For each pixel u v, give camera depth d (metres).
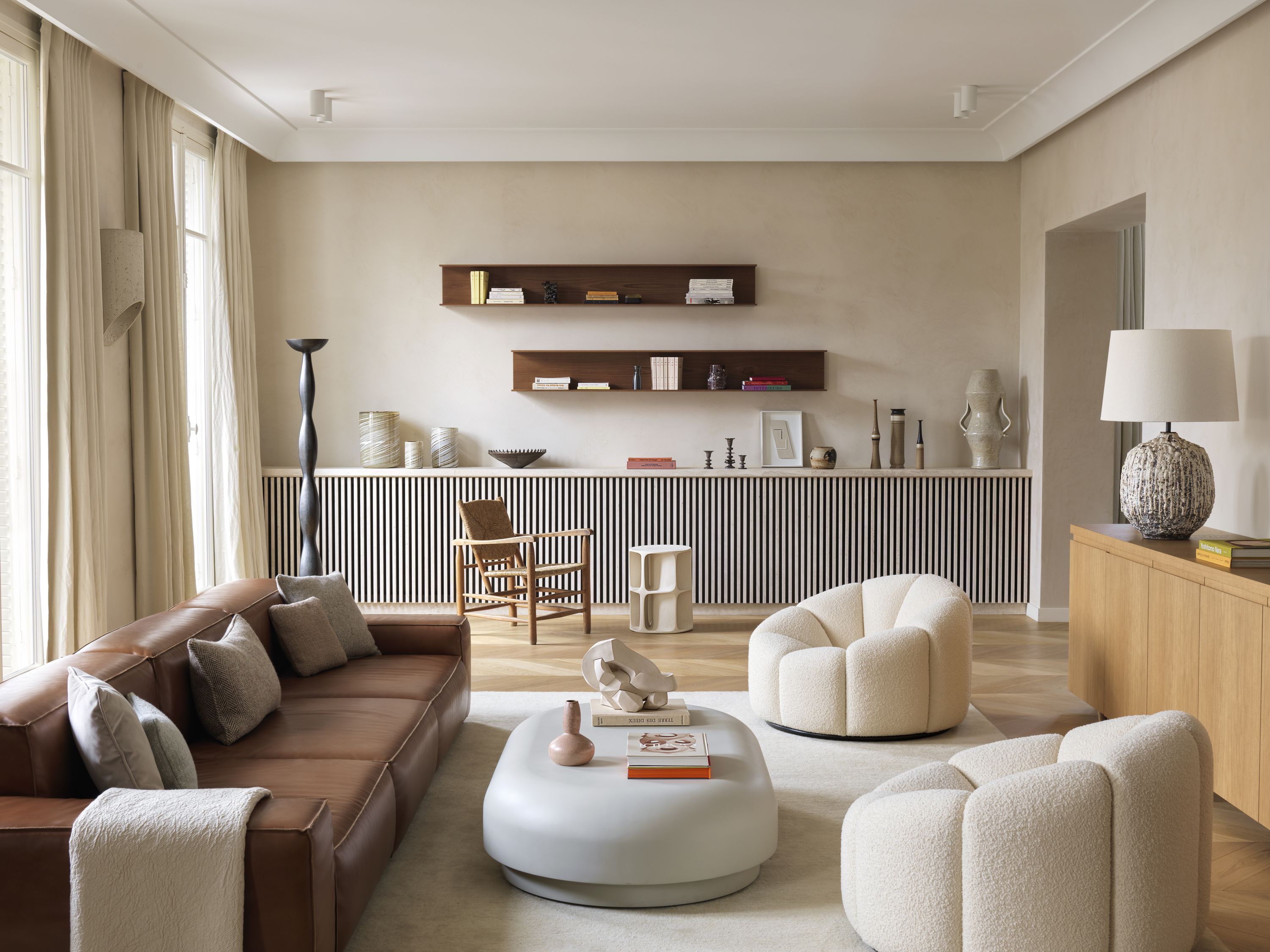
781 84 5.51
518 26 4.61
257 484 6.37
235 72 5.27
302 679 3.67
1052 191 6.12
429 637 4.12
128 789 2.10
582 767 2.86
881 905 2.36
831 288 6.74
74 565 4.41
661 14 4.46
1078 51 4.93
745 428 6.81
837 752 3.86
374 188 6.71
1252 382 3.92
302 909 1.95
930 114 6.09
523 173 6.71
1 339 4.26
